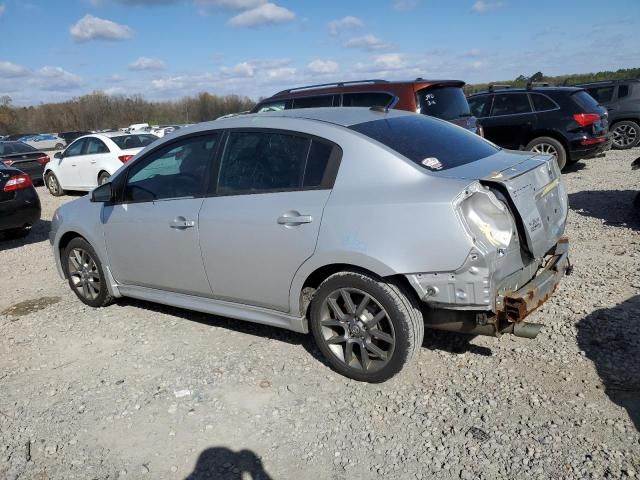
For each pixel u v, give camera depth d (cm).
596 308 445
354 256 340
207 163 426
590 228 699
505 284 327
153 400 371
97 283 532
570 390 341
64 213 541
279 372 394
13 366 436
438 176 334
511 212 326
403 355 345
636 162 745
